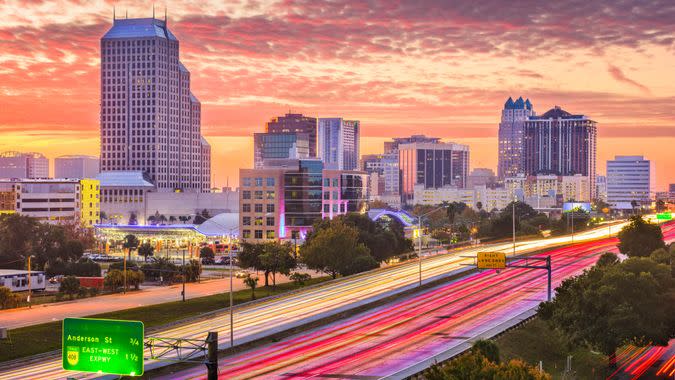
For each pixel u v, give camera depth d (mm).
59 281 193000
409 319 116312
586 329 95500
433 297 138625
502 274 168375
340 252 178375
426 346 95562
